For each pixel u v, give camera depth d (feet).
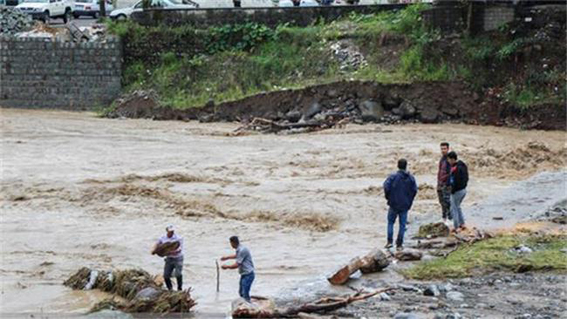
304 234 102.78
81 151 154.20
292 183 126.11
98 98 206.69
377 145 153.89
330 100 183.73
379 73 187.62
